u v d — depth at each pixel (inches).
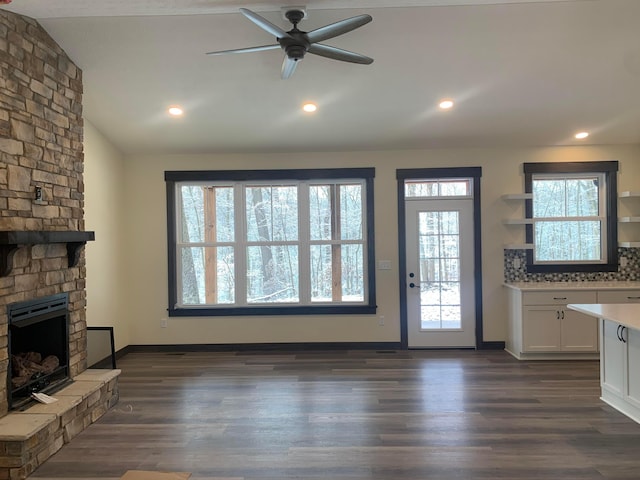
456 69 149.9
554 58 143.9
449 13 124.0
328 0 114.9
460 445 114.8
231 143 204.5
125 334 212.7
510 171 212.1
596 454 109.4
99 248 189.5
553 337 191.3
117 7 114.8
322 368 183.3
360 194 217.6
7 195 110.7
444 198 213.6
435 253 214.4
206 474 102.0
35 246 120.6
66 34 129.3
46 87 126.6
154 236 214.8
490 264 212.4
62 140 134.1
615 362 137.9
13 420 106.9
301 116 181.0
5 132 110.4
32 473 102.8
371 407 140.6
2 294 107.7
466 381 165.2
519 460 107.0
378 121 185.8
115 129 189.2
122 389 160.2
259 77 153.7
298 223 217.2
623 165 210.2
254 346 215.3
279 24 128.0
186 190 217.6
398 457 109.0
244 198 217.5
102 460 108.7
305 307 214.1
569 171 210.7
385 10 122.9
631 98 168.9
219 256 217.9
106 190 196.2
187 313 214.2
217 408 141.3
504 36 133.3
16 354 129.0
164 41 134.1
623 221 206.2
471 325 213.2
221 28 129.3
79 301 141.6
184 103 169.5
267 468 104.5
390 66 147.9
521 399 146.3
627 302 188.7
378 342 214.5
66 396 122.6
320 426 127.0
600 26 129.3
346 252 217.5
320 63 145.9
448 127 191.9
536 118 184.2
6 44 111.3
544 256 214.7
